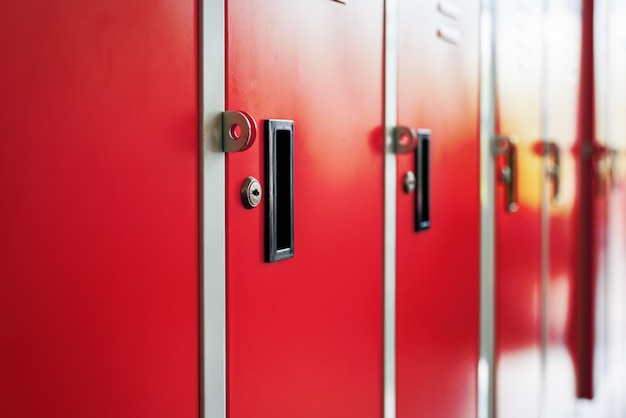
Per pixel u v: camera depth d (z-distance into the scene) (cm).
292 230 132
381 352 174
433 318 206
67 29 87
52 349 87
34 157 83
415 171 191
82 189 90
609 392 420
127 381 98
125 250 96
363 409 166
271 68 126
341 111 151
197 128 109
